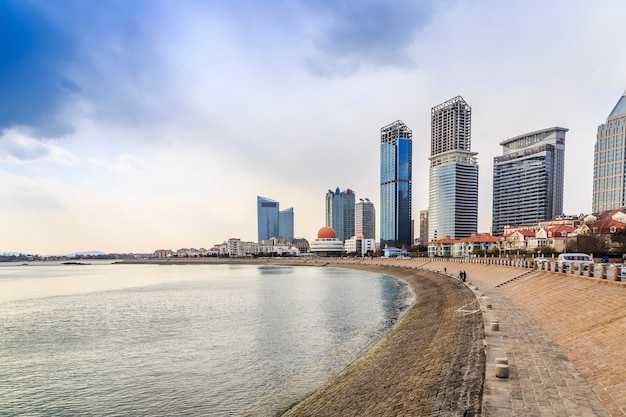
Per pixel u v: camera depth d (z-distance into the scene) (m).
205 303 60.97
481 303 37.25
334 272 142.62
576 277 35.94
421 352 25.03
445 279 74.56
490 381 15.48
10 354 32.12
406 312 48.25
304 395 22.05
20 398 23.06
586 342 19.56
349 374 24.03
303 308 53.94
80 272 184.25
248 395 22.59
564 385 14.95
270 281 102.62
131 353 31.92
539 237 129.88
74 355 31.59
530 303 35.34
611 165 167.75
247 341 35.16
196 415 20.27
